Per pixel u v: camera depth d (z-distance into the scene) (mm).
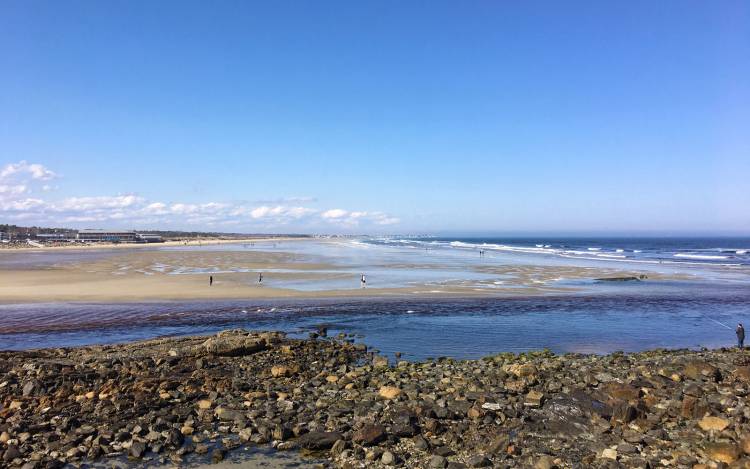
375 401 12305
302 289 39562
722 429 9664
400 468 8766
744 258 91875
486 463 8789
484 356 19500
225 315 28344
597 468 8469
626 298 35875
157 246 165875
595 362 16656
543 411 11336
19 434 10273
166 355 17484
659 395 11883
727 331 25359
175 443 9977
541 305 32406
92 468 8969
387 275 52031
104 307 30641
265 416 11367
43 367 15273
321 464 9086
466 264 69125
